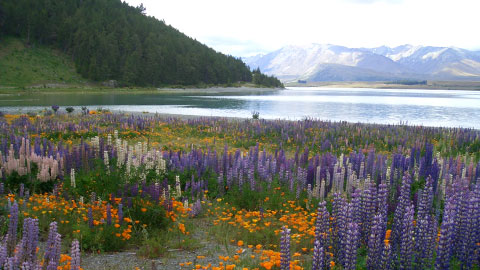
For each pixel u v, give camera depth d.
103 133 22.75
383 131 24.48
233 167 12.05
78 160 11.24
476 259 5.67
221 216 9.26
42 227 7.51
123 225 7.55
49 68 144.50
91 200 8.71
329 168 11.49
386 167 12.45
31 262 4.60
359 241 6.40
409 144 20.42
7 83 121.81
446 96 148.62
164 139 22.91
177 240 7.63
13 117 31.06
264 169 12.16
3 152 13.48
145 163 11.38
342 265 5.65
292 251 7.04
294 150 20.33
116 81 150.12
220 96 112.94
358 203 6.47
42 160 11.12
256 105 72.81
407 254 5.31
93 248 6.88
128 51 166.12
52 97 88.38
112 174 9.83
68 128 23.27
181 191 10.95
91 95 105.69
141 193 8.95
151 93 130.12
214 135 24.72
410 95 159.88
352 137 22.67
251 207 10.20
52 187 10.32
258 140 22.98
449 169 11.74
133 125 26.09
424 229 5.55
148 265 6.37
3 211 7.66
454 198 6.95
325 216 5.95
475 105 81.50
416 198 9.04
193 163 12.96
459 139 20.89
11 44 149.88
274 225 8.55
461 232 5.81
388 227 7.71
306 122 28.78
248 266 6.18
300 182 11.23
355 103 86.94
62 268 5.35
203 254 7.00
